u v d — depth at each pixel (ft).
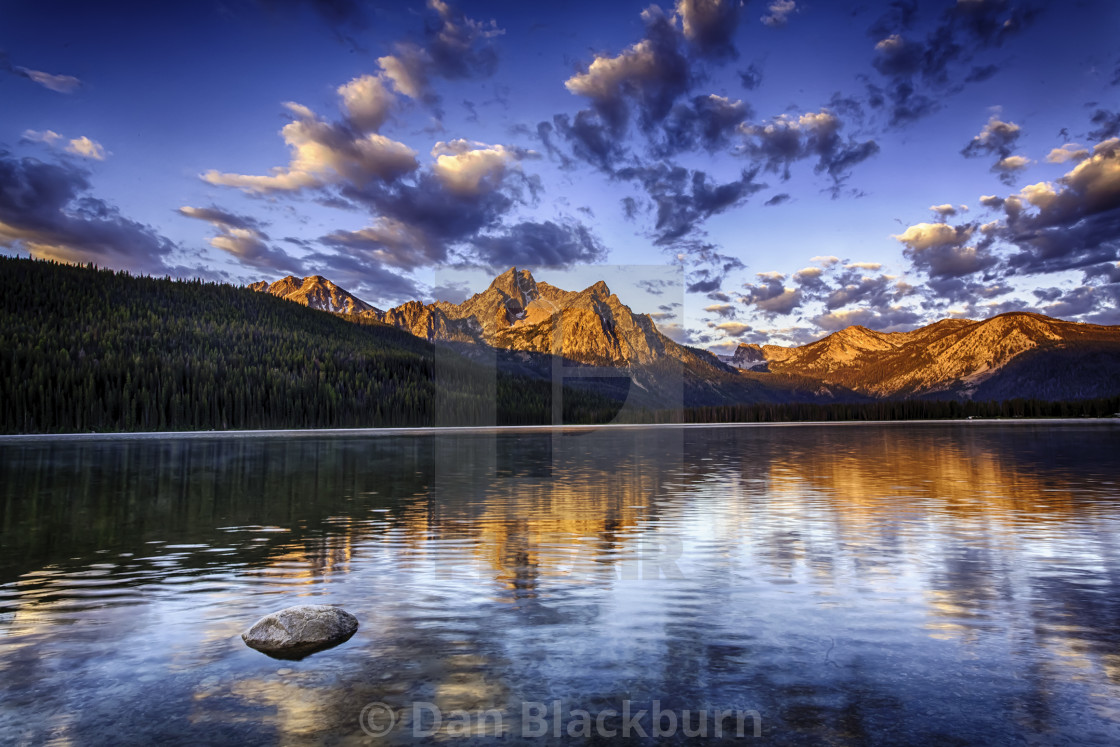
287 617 21.84
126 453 138.31
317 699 16.97
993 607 24.98
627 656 19.89
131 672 18.83
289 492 66.18
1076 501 56.75
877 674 18.52
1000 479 76.64
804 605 25.17
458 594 26.89
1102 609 24.70
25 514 51.37
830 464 100.73
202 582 29.35
